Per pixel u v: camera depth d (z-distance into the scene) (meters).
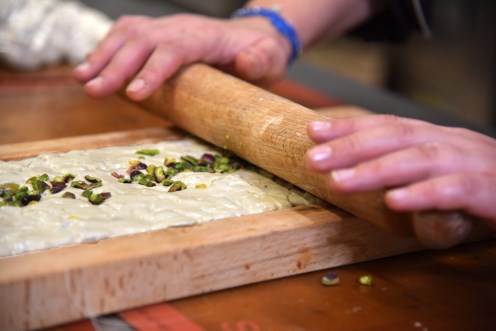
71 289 0.62
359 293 0.67
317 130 0.63
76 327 0.62
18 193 0.71
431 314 0.65
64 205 0.69
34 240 0.64
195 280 0.66
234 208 0.71
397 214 0.63
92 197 0.70
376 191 0.63
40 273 0.61
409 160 0.60
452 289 0.68
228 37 0.98
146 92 0.88
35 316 0.61
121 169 0.78
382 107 1.17
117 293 0.63
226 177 0.76
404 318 0.65
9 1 1.24
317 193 0.72
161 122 1.04
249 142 0.78
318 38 1.11
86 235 0.65
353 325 0.64
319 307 0.65
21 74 1.24
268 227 0.68
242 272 0.67
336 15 1.11
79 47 1.29
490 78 1.68
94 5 1.81
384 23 1.19
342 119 0.64
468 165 0.61
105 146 0.85
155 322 0.63
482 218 0.62
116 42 0.94
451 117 1.14
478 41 1.68
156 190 0.73
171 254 0.64
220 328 0.63
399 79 1.96
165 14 1.78
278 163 0.74
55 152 0.83
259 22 1.04
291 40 1.04
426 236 0.62
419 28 1.15
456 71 1.76
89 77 0.94
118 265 0.63
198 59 0.94
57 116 1.05
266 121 0.77
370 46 2.30
